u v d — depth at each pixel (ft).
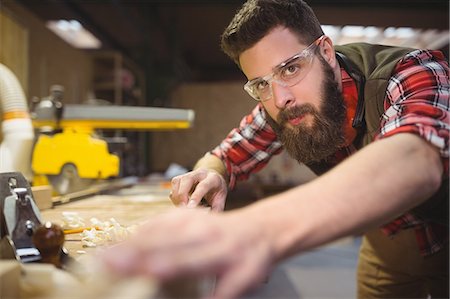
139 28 11.68
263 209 1.42
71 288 1.35
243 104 17.54
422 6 10.26
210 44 15.96
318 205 1.45
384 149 1.69
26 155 4.55
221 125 17.58
